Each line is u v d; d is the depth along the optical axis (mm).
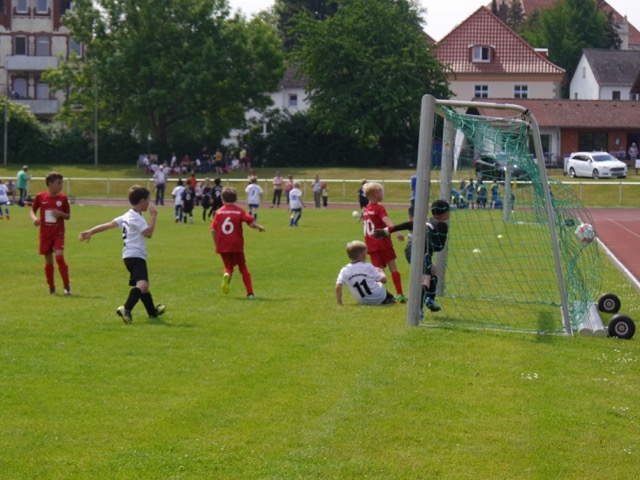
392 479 5938
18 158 69188
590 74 88688
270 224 32344
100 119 69375
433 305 12117
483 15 82875
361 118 66688
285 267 17969
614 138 70312
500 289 14656
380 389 7996
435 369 8797
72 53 69312
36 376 8320
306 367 8797
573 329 11219
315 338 10250
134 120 68562
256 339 10156
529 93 80250
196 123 69125
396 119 66875
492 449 6523
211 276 16422
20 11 81125
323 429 6863
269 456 6297
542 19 106375
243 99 70500
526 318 11984
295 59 70625
